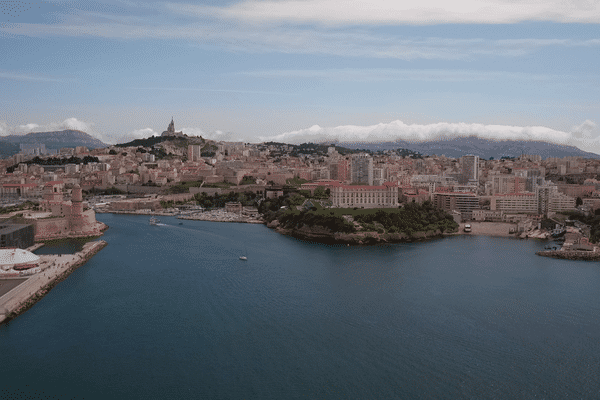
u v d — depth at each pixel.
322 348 174.25
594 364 164.62
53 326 192.38
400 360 166.12
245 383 151.12
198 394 145.12
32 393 144.88
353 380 153.25
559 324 197.25
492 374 157.75
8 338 181.38
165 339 180.38
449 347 175.75
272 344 177.00
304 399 143.12
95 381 151.88
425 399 143.75
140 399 142.38
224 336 183.25
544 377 156.25
